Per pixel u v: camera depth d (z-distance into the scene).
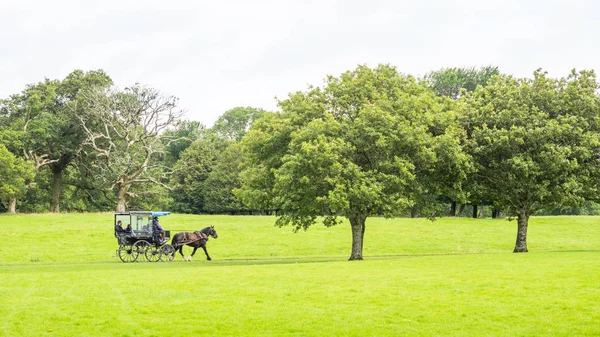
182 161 98.06
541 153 36.50
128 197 88.75
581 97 38.84
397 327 16.59
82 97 79.38
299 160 34.41
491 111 39.38
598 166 38.72
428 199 39.31
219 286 23.06
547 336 15.44
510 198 39.75
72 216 67.69
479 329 16.25
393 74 40.69
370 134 34.47
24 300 20.39
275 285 23.22
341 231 57.69
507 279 23.70
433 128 38.75
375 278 24.83
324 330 16.42
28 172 73.00
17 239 50.81
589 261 29.89
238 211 103.56
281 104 40.81
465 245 53.12
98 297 20.84
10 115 84.50
